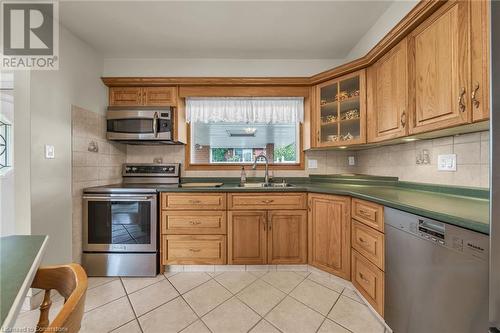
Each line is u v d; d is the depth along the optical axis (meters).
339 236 1.87
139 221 2.10
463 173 1.41
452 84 1.16
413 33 1.43
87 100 2.18
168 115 2.37
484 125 1.14
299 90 2.45
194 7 1.78
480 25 1.01
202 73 2.62
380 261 1.42
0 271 0.63
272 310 1.57
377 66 1.85
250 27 2.04
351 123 2.18
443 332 0.98
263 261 2.12
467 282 0.88
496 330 0.66
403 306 1.22
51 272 0.73
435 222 1.02
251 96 2.49
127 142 2.56
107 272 2.07
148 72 2.61
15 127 1.59
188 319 1.48
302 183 2.69
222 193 2.12
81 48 2.13
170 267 2.18
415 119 1.43
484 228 0.81
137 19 1.91
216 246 2.12
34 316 1.53
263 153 2.84
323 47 2.38
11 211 1.83
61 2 1.68
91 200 2.06
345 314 1.52
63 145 1.88
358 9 1.82
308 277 2.02
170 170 2.64
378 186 2.19
